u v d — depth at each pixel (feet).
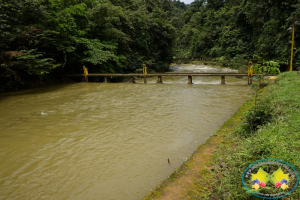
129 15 55.42
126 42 51.11
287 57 44.06
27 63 30.14
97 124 17.40
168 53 71.00
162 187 7.47
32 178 10.30
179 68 79.41
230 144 10.25
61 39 35.94
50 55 38.14
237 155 8.65
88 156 12.19
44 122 18.19
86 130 16.15
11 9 29.04
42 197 8.96
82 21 42.11
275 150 7.86
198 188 7.26
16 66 30.22
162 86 36.35
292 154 7.47
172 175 8.13
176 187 7.40
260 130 10.11
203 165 8.66
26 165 11.46
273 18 50.42
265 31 57.98
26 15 32.65
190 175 8.04
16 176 10.50
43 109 22.27
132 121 17.90
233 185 6.95
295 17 40.22
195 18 143.33
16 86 33.88
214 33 109.50
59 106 23.43
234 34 85.81
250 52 73.15
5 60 29.09
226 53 86.07
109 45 45.70
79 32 40.04
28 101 25.91
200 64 95.86
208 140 11.19
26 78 35.73
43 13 33.32
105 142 13.94
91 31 46.14
